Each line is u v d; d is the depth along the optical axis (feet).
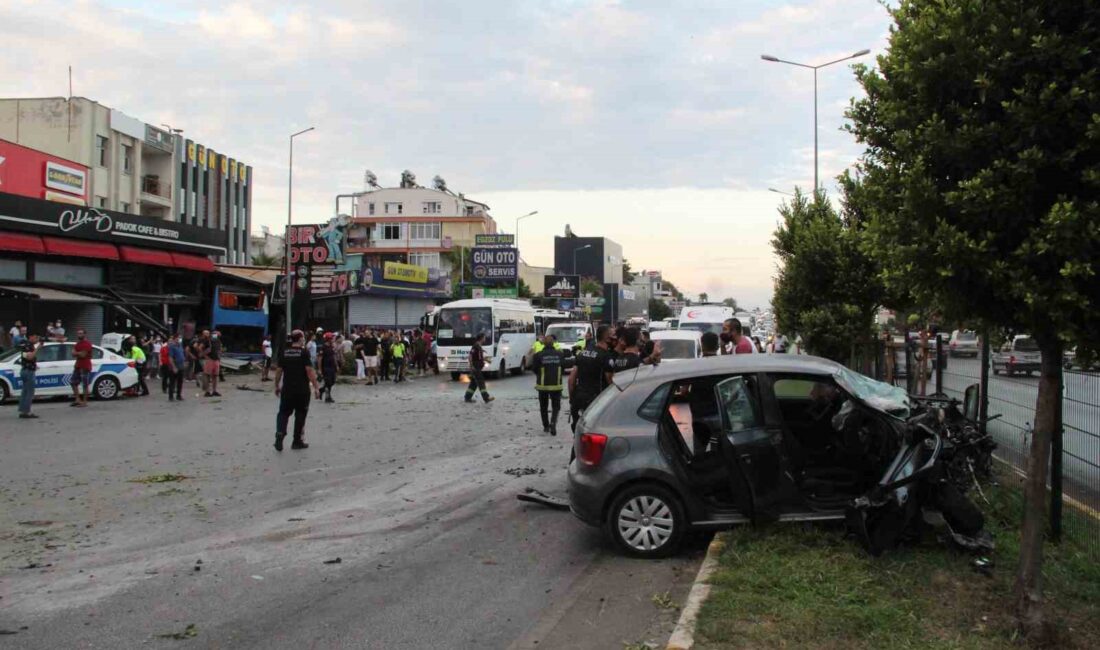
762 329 178.40
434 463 37.86
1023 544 15.10
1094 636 14.85
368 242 292.81
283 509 28.40
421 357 115.75
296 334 42.45
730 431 21.57
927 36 13.88
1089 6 12.71
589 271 333.83
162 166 161.07
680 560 21.95
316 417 58.44
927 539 20.38
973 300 14.15
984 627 15.21
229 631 16.85
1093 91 12.58
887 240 14.92
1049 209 13.23
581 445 22.90
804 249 46.11
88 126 133.49
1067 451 21.18
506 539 24.32
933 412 22.44
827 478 23.12
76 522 26.48
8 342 85.56
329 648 15.93
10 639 16.39
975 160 13.69
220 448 42.88
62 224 96.12
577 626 17.12
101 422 54.80
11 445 43.73
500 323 107.55
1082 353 13.74
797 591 17.08
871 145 16.39
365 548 23.35
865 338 46.16
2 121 133.80
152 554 22.70
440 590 19.57
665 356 57.11
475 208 320.50
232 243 192.34
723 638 14.83
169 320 114.21
